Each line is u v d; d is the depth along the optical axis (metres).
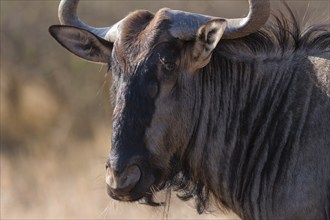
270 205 18.84
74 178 38.84
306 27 19.83
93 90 54.12
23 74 56.00
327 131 18.41
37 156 44.56
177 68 18.89
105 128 47.91
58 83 55.25
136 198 18.81
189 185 19.97
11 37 57.88
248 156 19.23
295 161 18.56
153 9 56.62
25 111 53.75
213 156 19.52
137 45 18.89
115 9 57.19
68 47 20.38
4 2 58.56
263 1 18.92
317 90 18.78
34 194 36.62
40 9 58.75
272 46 19.67
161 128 18.88
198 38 18.78
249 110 19.36
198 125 19.45
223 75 19.53
